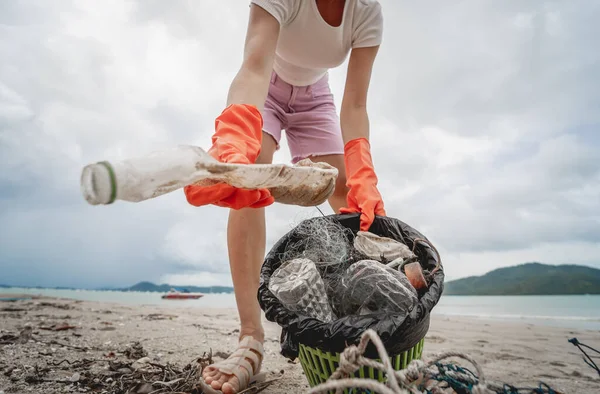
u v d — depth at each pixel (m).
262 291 1.37
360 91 2.25
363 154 2.05
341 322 1.15
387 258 1.53
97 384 1.86
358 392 1.18
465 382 1.04
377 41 2.26
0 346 2.62
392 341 1.13
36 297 8.79
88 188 0.70
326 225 1.69
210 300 12.42
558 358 2.91
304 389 1.92
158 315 5.26
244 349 1.94
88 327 3.73
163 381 1.89
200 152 0.89
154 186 0.79
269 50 1.79
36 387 1.80
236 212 2.08
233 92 1.60
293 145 2.74
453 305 11.11
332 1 2.12
